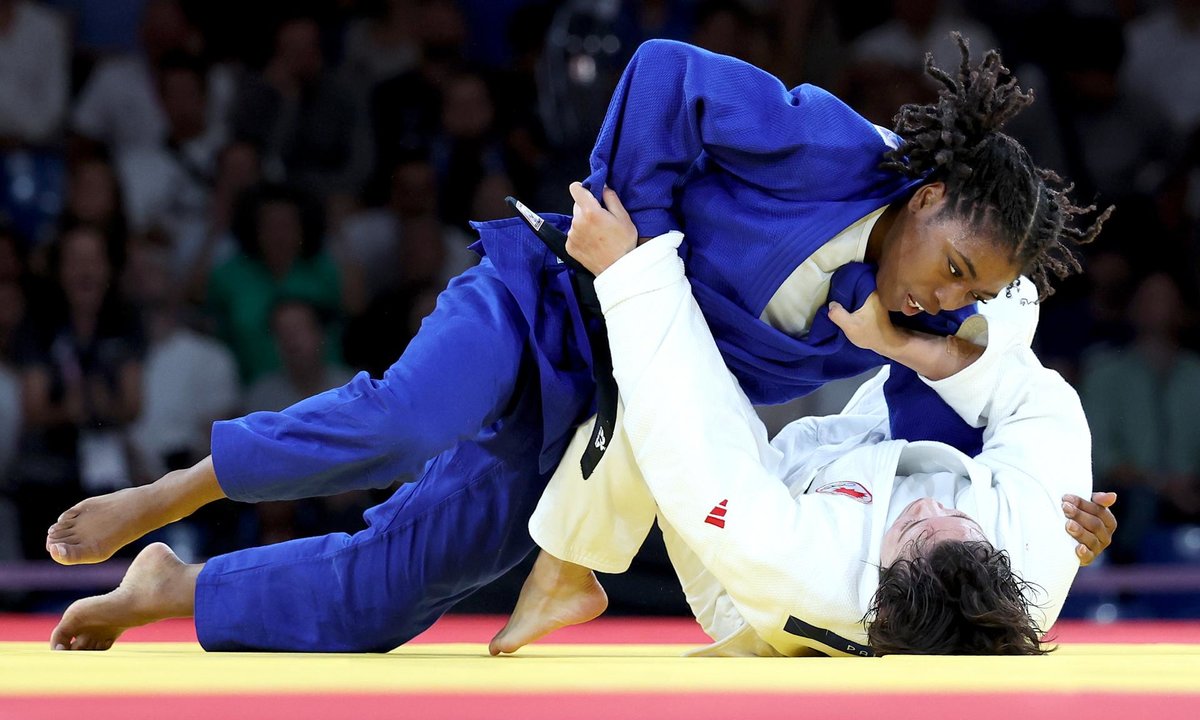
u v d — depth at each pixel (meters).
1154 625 18.30
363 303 23.50
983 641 8.02
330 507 19.83
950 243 8.57
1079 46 25.92
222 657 8.26
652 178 9.02
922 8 25.66
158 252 23.38
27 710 5.28
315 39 24.55
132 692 5.93
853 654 8.45
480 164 23.88
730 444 8.50
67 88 25.22
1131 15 26.67
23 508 20.95
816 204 9.00
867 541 8.52
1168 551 21.94
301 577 9.41
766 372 9.60
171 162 24.89
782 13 25.16
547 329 9.27
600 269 8.90
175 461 21.38
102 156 23.95
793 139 8.91
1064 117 25.89
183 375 22.38
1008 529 8.57
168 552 9.52
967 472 8.90
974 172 8.56
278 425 8.67
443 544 9.51
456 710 5.39
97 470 21.64
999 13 26.25
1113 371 22.95
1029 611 8.45
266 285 23.08
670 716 5.28
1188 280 24.62
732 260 9.12
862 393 11.11
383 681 6.49
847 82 25.03
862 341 9.13
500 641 9.18
